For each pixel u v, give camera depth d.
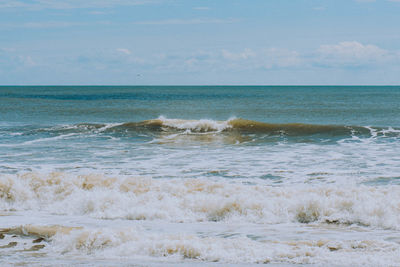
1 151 17.16
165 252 5.02
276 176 12.41
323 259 4.62
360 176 12.21
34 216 7.59
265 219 7.21
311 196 7.81
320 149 18.06
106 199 8.27
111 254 5.06
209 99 73.75
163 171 13.23
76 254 5.12
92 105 53.03
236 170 13.36
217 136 22.89
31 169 13.45
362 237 5.93
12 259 4.83
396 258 4.59
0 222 6.95
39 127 26.11
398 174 12.42
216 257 4.80
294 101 65.50
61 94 100.50
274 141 20.89
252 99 73.50
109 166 14.08
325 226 6.76
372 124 31.19
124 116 37.84
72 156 16.09
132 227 6.18
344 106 51.34
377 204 7.35
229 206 7.59
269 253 4.88
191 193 9.00
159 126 25.69
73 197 8.73
